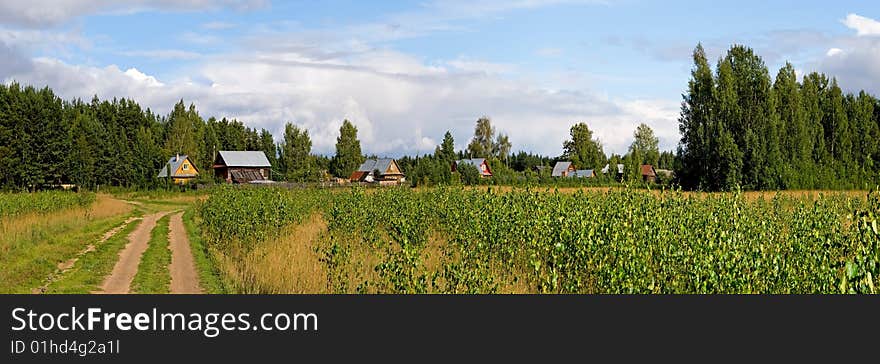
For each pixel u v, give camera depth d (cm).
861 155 8044
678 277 1389
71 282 1933
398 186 3444
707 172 7288
